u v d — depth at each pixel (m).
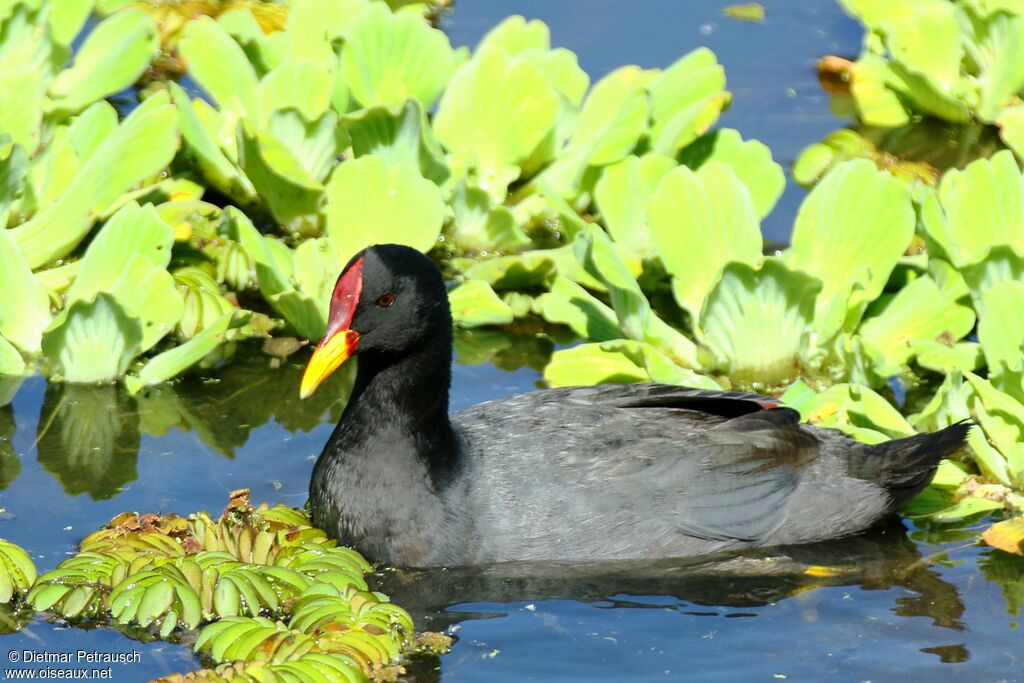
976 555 9.81
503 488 9.49
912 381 12.29
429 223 12.72
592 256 12.13
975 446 10.80
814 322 12.40
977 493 10.52
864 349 11.72
